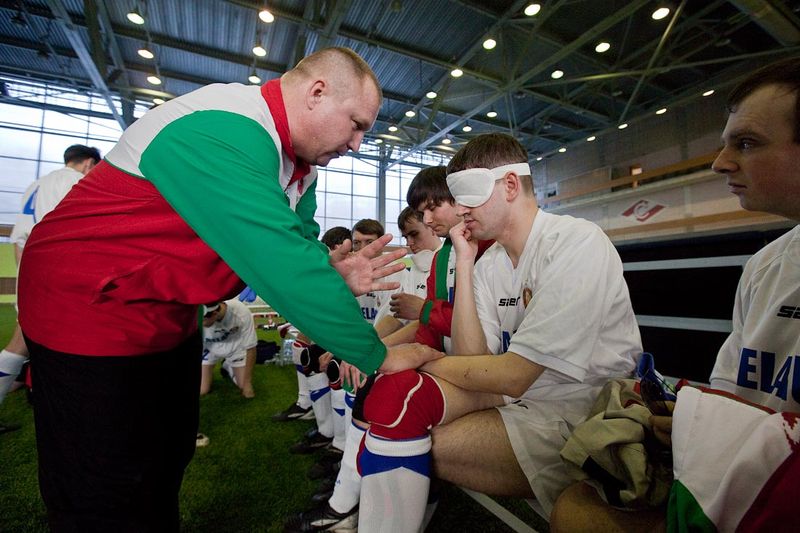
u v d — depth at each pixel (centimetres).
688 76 913
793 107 58
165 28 697
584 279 83
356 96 84
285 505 138
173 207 68
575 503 65
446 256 147
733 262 170
